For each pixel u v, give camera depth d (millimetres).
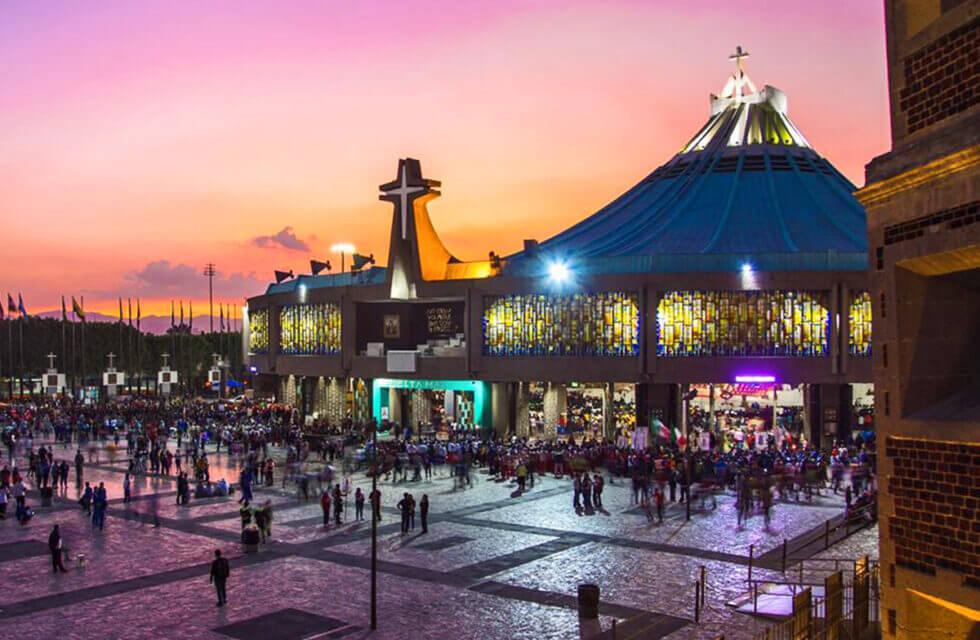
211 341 175375
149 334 178750
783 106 84000
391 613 23969
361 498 37438
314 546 32219
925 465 13312
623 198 80812
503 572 28250
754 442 53750
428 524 36125
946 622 13602
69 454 62656
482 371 64688
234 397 123812
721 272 57125
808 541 32188
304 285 84312
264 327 87125
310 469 50344
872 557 29219
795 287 56375
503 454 50781
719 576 27516
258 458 56438
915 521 13461
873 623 21062
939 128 13031
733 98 85312
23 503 36969
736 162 77125
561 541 32688
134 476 51312
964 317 14070
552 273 61219
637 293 58469
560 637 21906
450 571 28391
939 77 13031
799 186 73812
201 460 46125
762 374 56656
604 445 54031
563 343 61031
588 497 39000
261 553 31172
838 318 56094
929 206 13070
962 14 12469
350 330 74250
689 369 57438
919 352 13828
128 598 25562
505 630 22484
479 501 41625
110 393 124312
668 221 70062
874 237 14320
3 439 65812
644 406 58531
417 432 69188
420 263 69312
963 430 12594
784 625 19172
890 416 13922
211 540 33406
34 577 27984
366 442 58406
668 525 35594
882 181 13805
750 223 67812
